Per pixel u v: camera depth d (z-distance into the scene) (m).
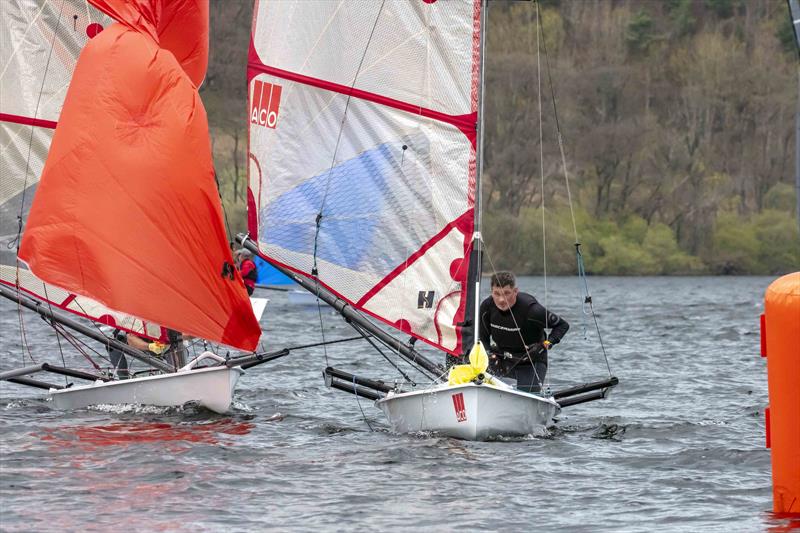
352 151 44.06
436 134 42.97
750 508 30.44
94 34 52.09
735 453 37.91
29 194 51.88
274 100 45.12
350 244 44.09
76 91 45.16
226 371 44.72
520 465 35.84
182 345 48.00
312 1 44.34
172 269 44.03
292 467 35.16
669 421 45.84
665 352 78.69
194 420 43.72
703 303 154.00
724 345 84.56
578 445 39.38
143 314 43.81
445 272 42.75
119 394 45.78
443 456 36.91
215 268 44.31
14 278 50.78
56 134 44.94
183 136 44.53
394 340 43.81
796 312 26.38
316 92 44.47
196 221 44.19
